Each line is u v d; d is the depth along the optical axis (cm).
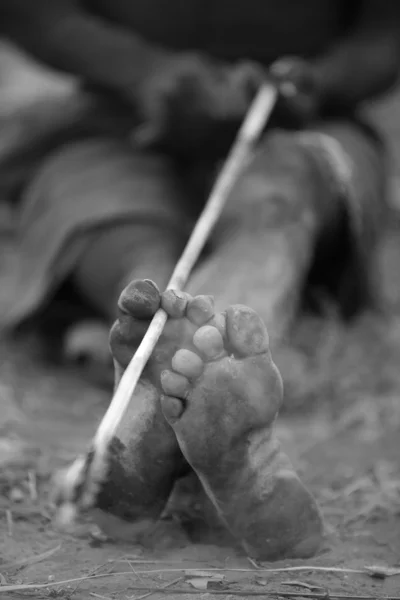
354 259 271
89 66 286
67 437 214
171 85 254
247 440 153
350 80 292
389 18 309
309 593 153
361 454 212
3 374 250
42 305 264
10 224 301
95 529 169
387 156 312
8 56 546
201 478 155
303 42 299
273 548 159
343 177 254
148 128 267
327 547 167
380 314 297
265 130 258
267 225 230
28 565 159
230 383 150
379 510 181
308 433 225
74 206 256
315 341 271
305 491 157
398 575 160
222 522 165
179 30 292
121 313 153
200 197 267
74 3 300
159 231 250
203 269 220
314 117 275
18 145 290
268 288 212
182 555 163
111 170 264
